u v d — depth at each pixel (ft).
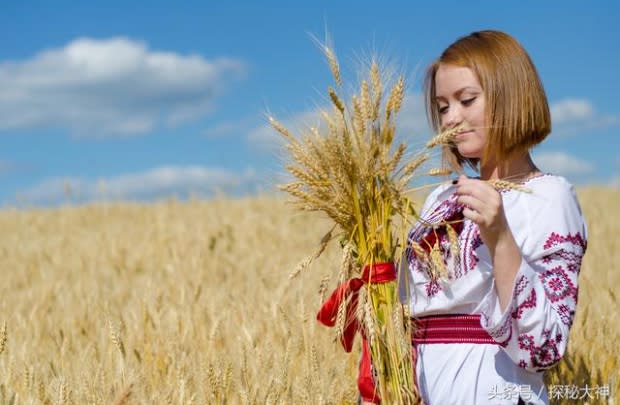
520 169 10.73
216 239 34.58
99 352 15.99
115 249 34.17
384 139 10.40
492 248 9.46
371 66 10.49
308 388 12.46
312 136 10.64
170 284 23.88
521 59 10.32
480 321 9.94
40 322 19.93
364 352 11.27
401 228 10.60
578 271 10.02
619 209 47.60
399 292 11.14
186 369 14.02
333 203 10.69
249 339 15.26
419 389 10.63
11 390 13.32
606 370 14.37
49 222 52.70
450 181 10.07
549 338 9.38
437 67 11.23
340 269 10.43
